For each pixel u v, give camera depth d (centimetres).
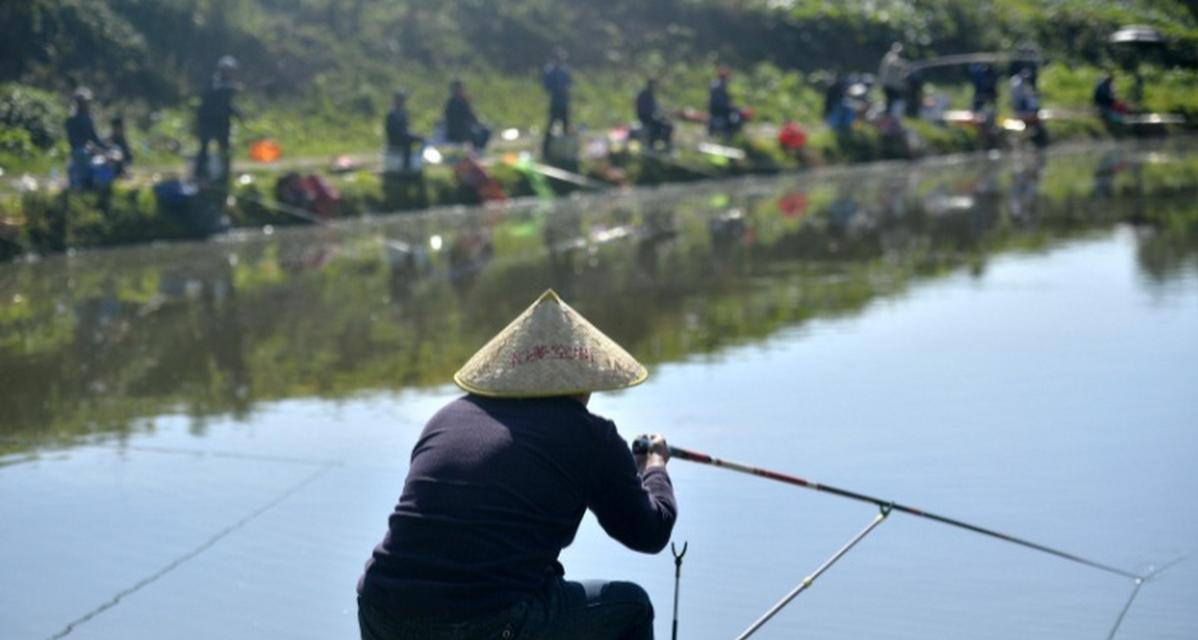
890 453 1144
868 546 943
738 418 1268
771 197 3281
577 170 3553
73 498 1109
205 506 1079
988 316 1698
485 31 4253
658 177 3647
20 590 921
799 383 1393
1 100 3073
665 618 841
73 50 3391
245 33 3731
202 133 2970
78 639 843
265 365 1598
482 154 3534
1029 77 4456
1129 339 1523
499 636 552
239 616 870
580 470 574
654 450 645
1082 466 1089
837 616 835
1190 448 1122
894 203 3030
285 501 1086
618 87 4334
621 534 589
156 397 1457
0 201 2609
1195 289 1811
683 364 1505
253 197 2947
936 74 5044
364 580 571
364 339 1722
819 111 4525
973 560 912
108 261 2522
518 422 576
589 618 577
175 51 3594
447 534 556
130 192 2786
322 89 3756
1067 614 827
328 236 2812
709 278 2088
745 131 4172
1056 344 1518
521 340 598
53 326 1889
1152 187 3108
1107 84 4588
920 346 1545
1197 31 5219
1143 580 873
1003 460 1112
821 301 1855
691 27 4706
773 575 900
